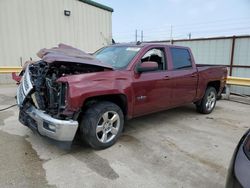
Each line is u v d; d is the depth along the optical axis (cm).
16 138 392
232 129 480
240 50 867
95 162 324
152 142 399
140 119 531
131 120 521
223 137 433
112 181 280
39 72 359
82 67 354
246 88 855
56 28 1116
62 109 316
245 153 177
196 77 529
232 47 882
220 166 325
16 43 992
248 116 586
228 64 905
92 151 356
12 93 769
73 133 315
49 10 1077
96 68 358
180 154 357
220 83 619
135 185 274
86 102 345
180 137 427
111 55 445
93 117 340
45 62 357
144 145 385
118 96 379
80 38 1230
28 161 319
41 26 1061
